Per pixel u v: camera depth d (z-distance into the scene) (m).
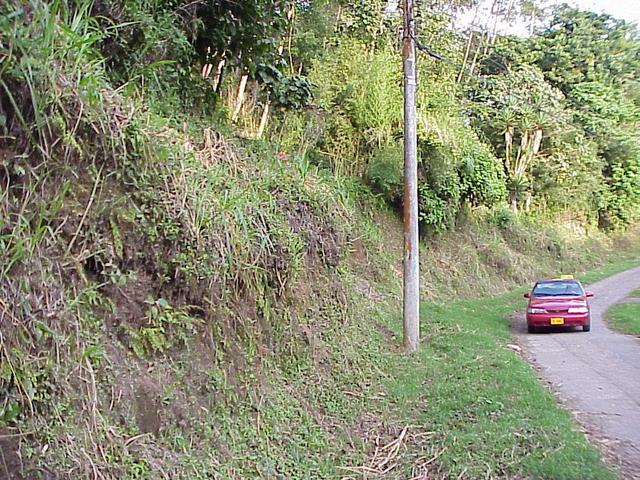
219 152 8.12
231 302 6.53
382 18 21.42
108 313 4.86
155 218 5.34
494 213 29.94
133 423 4.57
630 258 40.22
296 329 8.33
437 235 24.03
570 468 5.69
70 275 4.45
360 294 14.47
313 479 5.78
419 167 21.86
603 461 6.02
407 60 11.91
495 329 15.95
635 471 5.82
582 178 37.47
